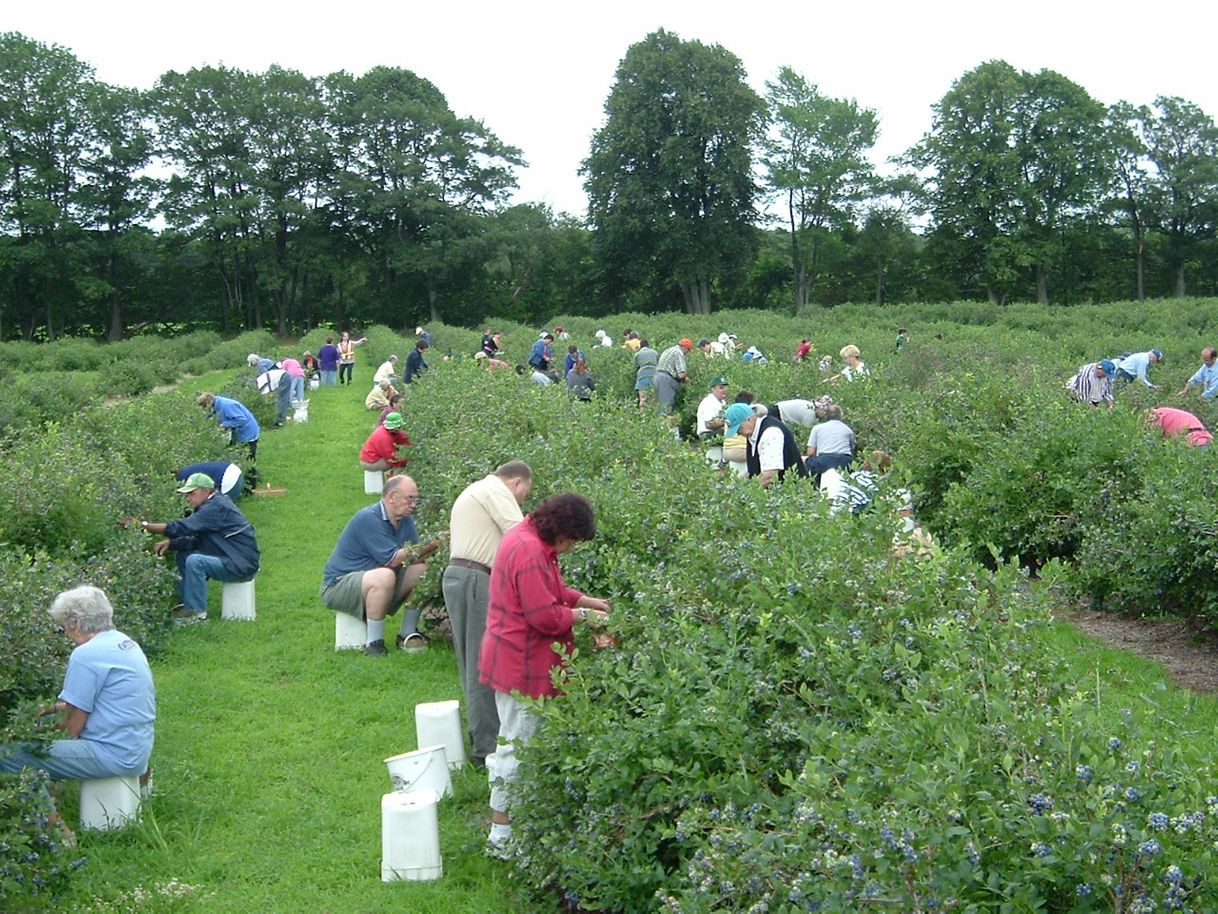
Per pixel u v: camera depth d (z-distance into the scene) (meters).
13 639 6.29
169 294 79.38
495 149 81.19
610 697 5.31
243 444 17.16
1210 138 81.56
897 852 3.42
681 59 71.88
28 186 70.31
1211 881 3.22
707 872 4.09
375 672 8.64
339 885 5.57
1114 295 84.81
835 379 19.34
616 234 73.50
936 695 4.45
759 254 85.88
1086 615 9.90
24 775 5.42
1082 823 3.37
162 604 9.56
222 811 6.35
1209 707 7.41
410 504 9.22
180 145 74.94
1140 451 10.50
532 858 5.18
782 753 4.64
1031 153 77.62
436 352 37.78
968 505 11.64
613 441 10.83
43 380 36.09
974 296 83.31
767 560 5.94
